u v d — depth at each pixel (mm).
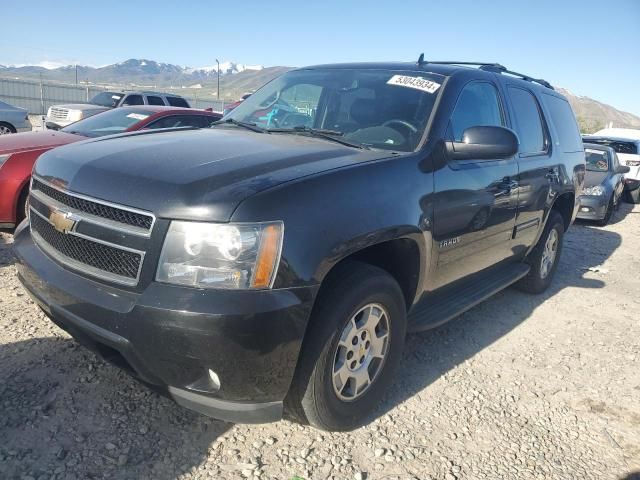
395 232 2797
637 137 16766
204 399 2357
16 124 15250
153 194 2336
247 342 2223
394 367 3102
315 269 2379
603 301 5633
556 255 5656
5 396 2863
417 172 3068
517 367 3916
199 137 3195
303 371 2523
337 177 2617
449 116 3473
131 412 2854
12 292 4191
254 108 4074
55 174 2789
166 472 2479
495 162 3891
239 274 2232
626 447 3072
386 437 2906
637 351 4406
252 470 2545
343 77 3928
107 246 2418
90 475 2402
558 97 5609
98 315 2359
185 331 2186
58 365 3201
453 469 2721
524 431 3121
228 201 2262
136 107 7957
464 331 4465
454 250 3471
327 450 2742
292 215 2354
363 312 2799
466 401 3367
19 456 2457
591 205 10109
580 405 3479
